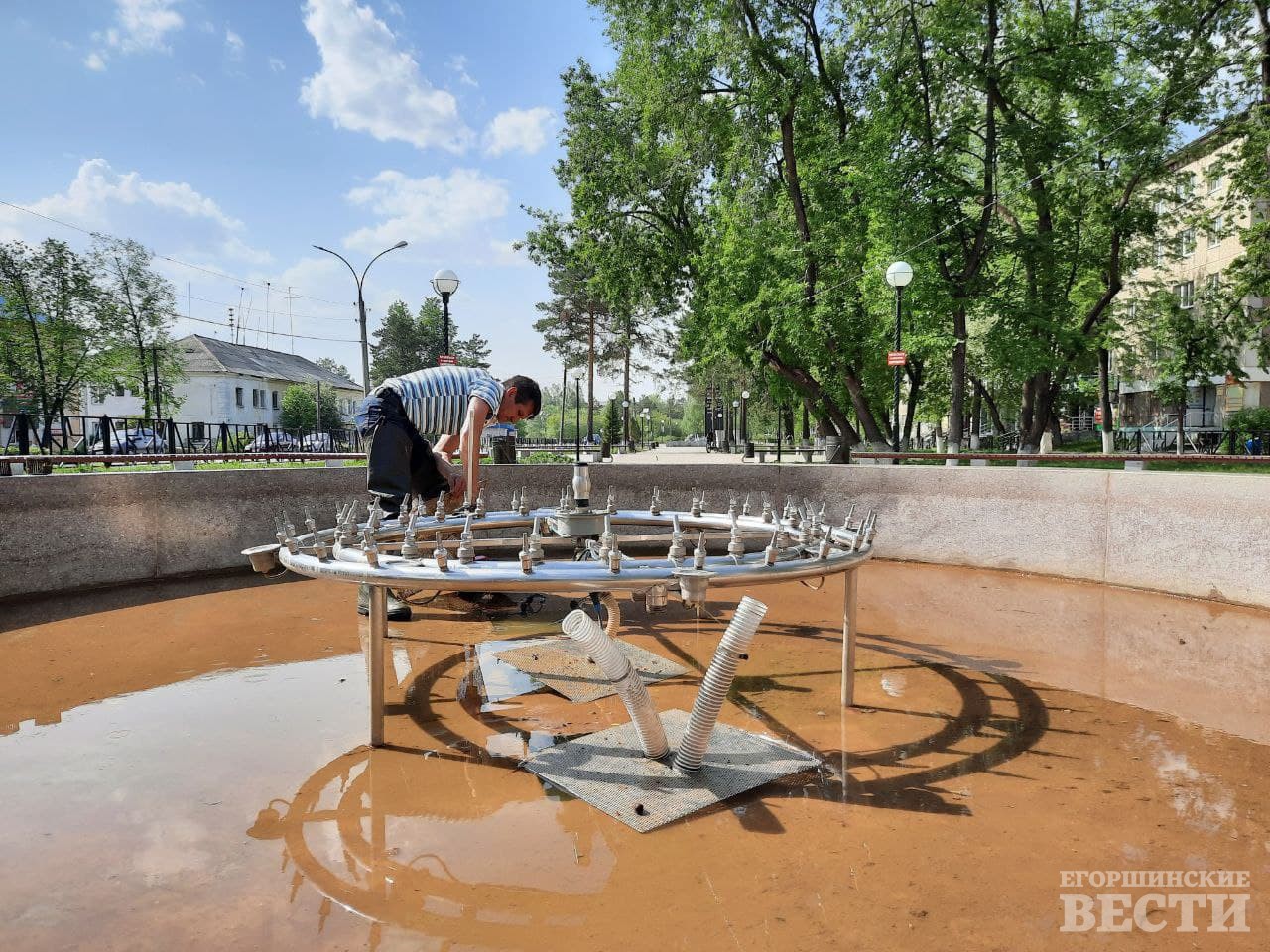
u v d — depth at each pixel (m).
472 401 3.96
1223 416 33.03
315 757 2.74
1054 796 2.45
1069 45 16.44
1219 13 16.30
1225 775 2.62
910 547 7.07
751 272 19.03
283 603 5.36
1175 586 5.55
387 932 1.72
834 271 18.73
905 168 16.53
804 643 4.40
